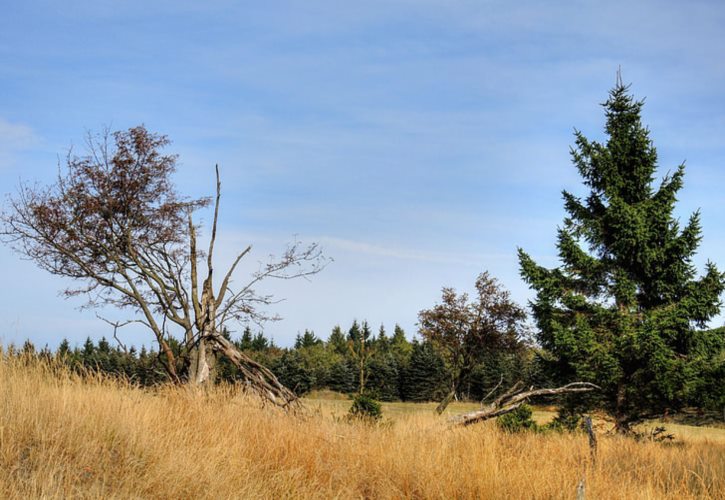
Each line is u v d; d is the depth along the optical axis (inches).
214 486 247.3
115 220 657.6
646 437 652.1
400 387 2374.5
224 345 473.1
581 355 807.1
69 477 225.9
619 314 813.9
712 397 782.5
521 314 1083.9
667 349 761.0
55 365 344.8
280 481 273.4
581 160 893.2
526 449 396.2
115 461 253.8
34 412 266.5
